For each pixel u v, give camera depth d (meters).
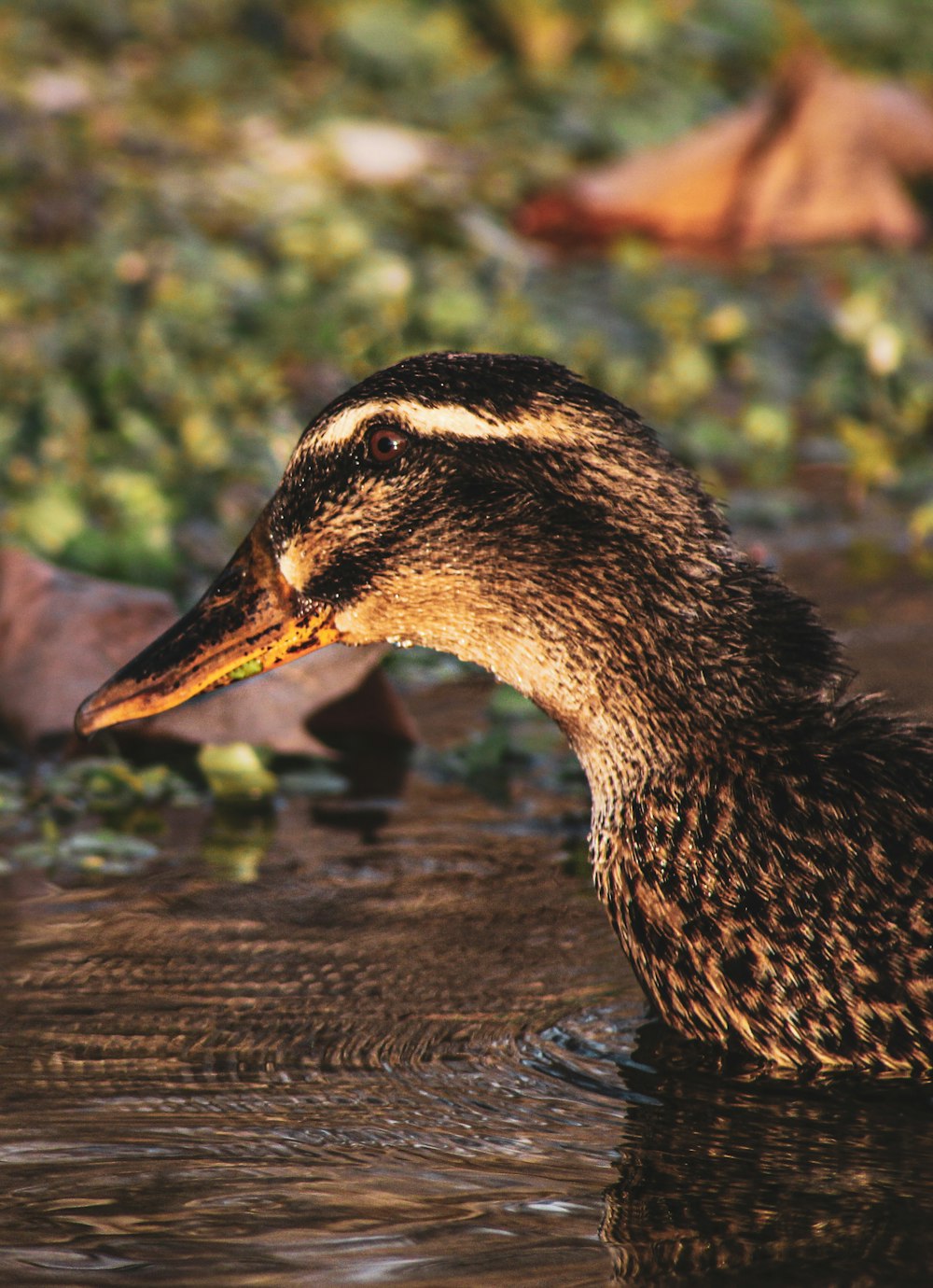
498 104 25.78
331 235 19.83
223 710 10.27
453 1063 6.66
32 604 10.70
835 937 6.68
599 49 27.08
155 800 9.77
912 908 6.63
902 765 6.91
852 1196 5.67
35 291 17.77
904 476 15.56
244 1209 5.57
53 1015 7.04
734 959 6.80
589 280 20.39
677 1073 6.63
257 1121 6.18
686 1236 5.40
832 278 20.89
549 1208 5.59
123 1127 6.12
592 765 7.25
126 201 20.77
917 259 21.58
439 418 7.25
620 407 7.20
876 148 22.89
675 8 27.78
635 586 7.07
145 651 7.77
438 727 10.91
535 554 7.17
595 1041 6.89
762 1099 6.43
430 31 26.91
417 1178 5.77
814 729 7.02
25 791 9.79
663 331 18.69
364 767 10.25
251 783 9.84
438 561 7.32
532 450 7.15
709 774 6.98
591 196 22.44
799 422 17.20
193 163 22.61
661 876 6.97
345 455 7.41
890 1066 6.64
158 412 15.39
